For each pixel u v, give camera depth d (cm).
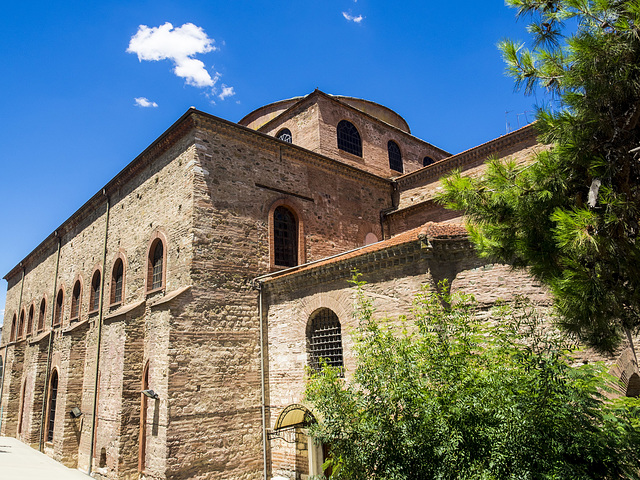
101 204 2461
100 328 2083
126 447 1650
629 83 582
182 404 1468
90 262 2481
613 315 636
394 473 724
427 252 1295
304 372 1559
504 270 1240
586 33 607
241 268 1744
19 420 3030
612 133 621
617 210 586
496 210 743
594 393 803
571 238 580
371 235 2314
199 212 1672
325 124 2459
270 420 1644
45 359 2800
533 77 694
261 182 1894
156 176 1945
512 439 677
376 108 3072
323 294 1552
